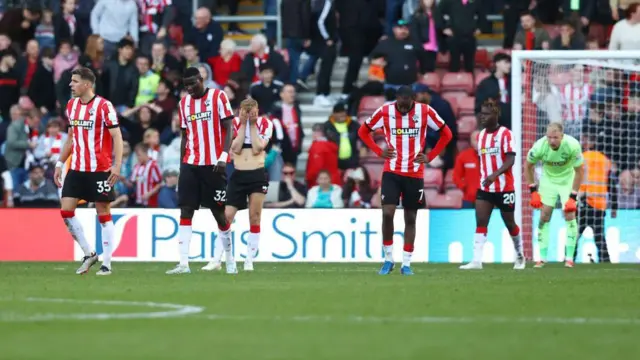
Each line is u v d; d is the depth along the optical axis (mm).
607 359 21422
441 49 79625
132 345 23203
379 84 77625
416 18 78625
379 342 23828
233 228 66750
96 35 78438
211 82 77062
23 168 75500
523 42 77000
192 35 80625
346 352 22188
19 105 75625
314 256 66562
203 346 23109
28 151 75312
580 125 69500
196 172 49312
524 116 68688
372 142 50250
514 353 22109
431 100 73562
